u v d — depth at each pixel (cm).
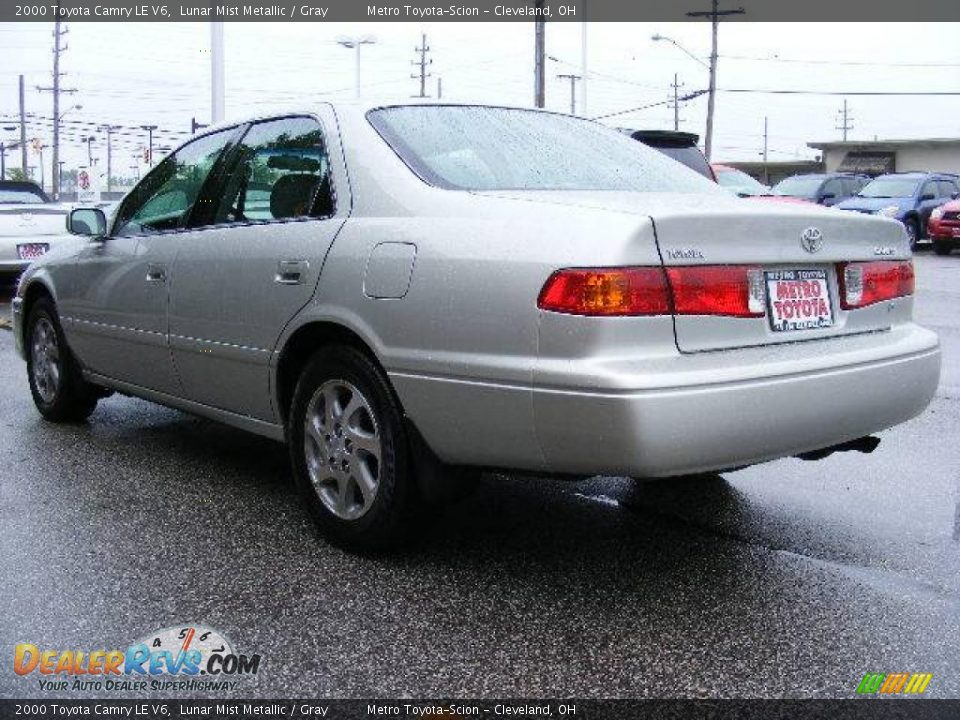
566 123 430
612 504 427
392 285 333
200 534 384
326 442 367
